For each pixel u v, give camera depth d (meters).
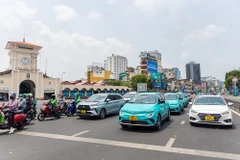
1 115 6.84
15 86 36.56
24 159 4.21
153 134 6.53
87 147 5.04
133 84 62.09
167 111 9.36
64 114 12.87
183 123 8.76
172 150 4.79
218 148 4.96
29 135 6.52
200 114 7.57
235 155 4.44
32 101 10.33
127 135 6.39
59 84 43.44
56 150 4.80
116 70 138.75
